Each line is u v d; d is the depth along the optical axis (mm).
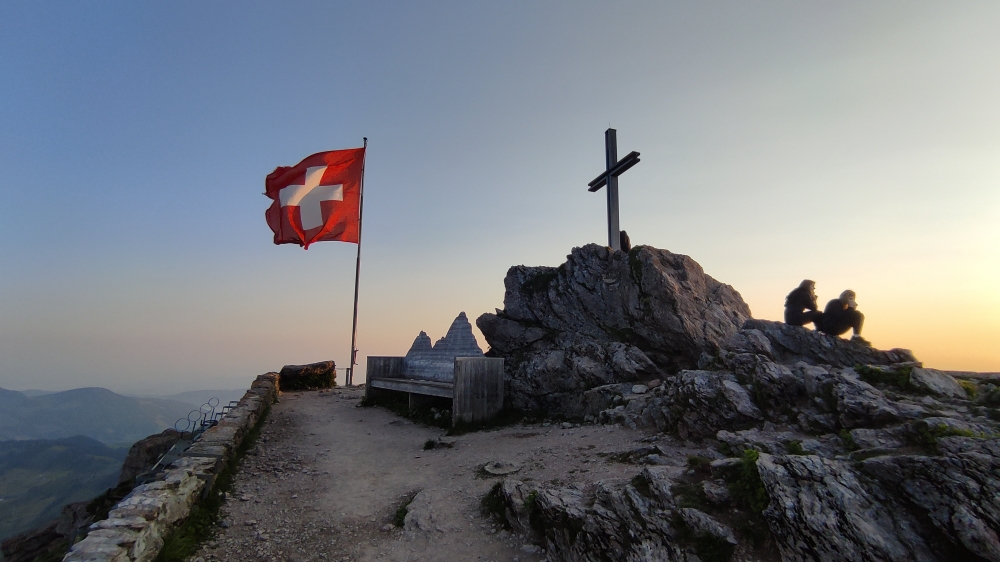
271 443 15672
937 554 5750
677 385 13375
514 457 12766
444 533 9273
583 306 19234
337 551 8898
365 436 16688
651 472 8438
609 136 20906
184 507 9570
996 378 9938
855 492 6449
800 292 14836
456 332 21094
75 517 14891
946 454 6473
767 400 11305
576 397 16703
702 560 6695
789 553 6352
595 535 7785
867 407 9266
